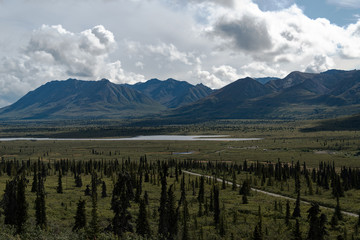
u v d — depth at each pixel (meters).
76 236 55.28
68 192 115.75
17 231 54.25
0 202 61.25
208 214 87.81
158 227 69.31
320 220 64.38
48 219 69.94
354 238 65.12
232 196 115.81
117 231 56.84
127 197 59.03
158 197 112.25
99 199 105.00
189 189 131.25
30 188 118.88
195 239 65.69
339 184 118.75
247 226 75.25
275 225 76.31
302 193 126.12
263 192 131.00
